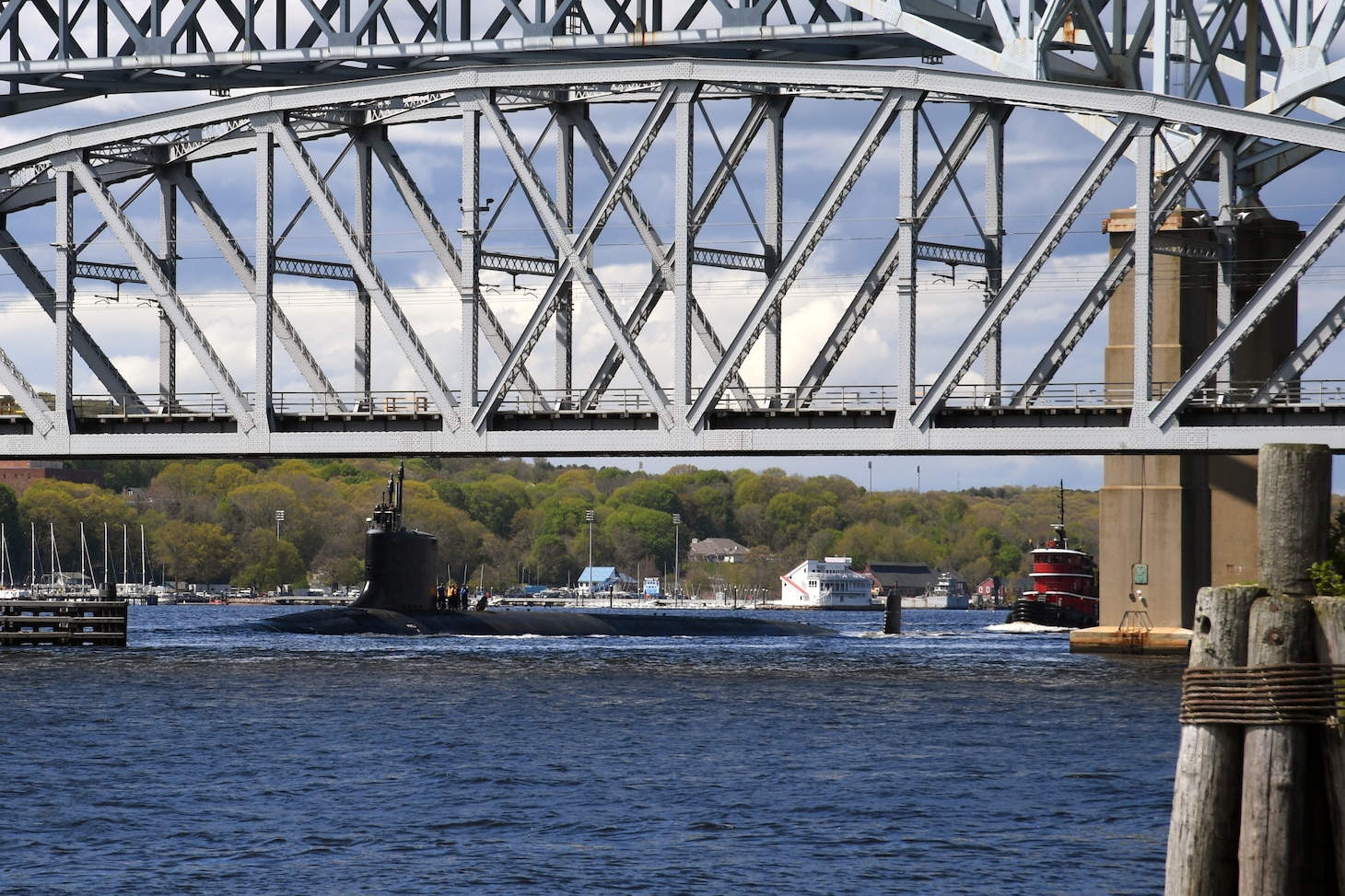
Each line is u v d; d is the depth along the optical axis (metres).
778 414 184.88
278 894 84.75
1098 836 100.00
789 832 100.62
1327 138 166.62
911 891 86.25
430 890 85.88
